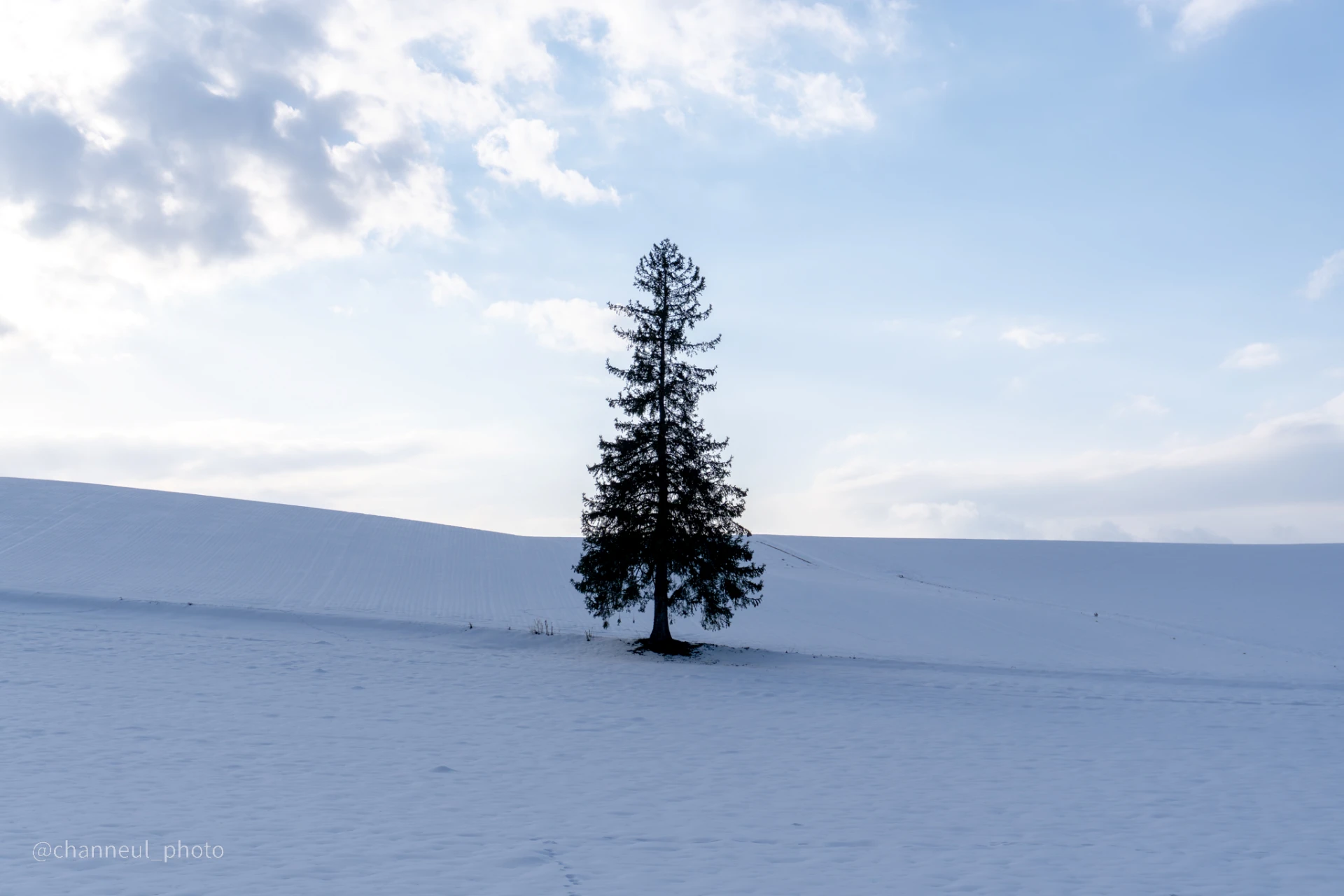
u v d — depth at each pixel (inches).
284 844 407.8
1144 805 552.4
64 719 663.1
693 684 991.0
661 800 527.8
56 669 864.3
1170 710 938.1
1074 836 478.3
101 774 519.5
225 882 350.0
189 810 457.1
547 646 1228.5
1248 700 1033.5
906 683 1064.8
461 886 358.6
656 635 1213.7
